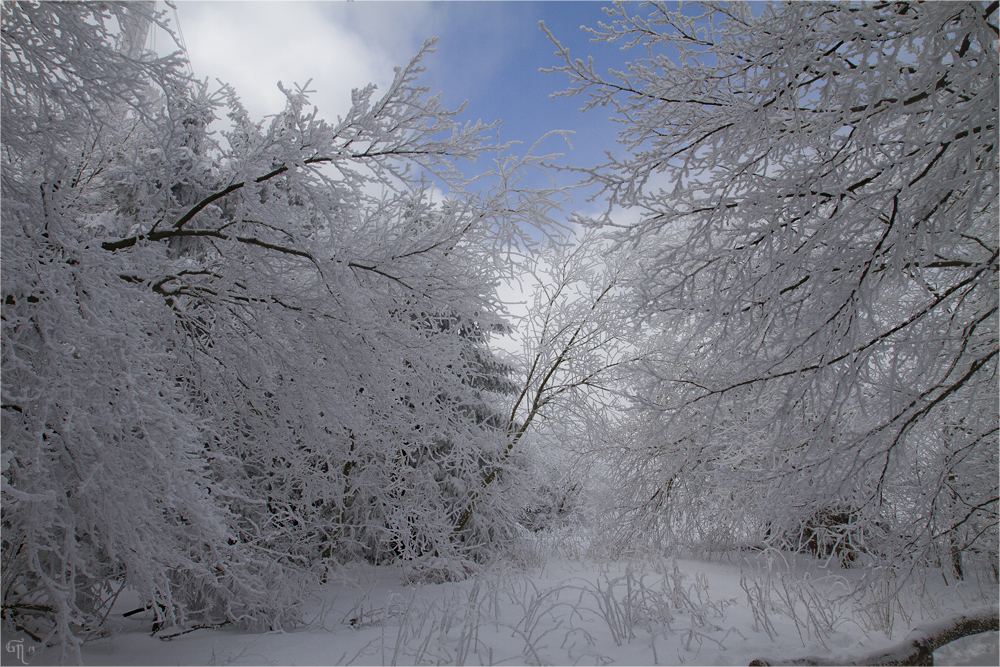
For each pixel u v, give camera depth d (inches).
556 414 360.8
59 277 132.7
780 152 156.4
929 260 145.2
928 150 137.9
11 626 156.6
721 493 281.3
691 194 165.6
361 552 307.1
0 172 137.4
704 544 322.3
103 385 133.6
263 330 201.6
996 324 174.9
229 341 207.9
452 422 304.2
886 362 174.9
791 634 171.3
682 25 167.8
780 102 144.4
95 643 159.3
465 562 290.5
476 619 179.0
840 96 141.5
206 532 155.2
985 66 120.0
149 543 143.7
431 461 323.0
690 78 161.6
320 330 201.0
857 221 145.6
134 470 142.1
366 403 249.6
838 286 152.4
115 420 135.2
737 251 164.6
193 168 192.4
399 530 281.1
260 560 196.2
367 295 206.7
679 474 296.2
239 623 191.5
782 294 168.9
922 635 144.1
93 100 153.5
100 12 144.0
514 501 350.9
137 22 162.1
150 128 168.4
